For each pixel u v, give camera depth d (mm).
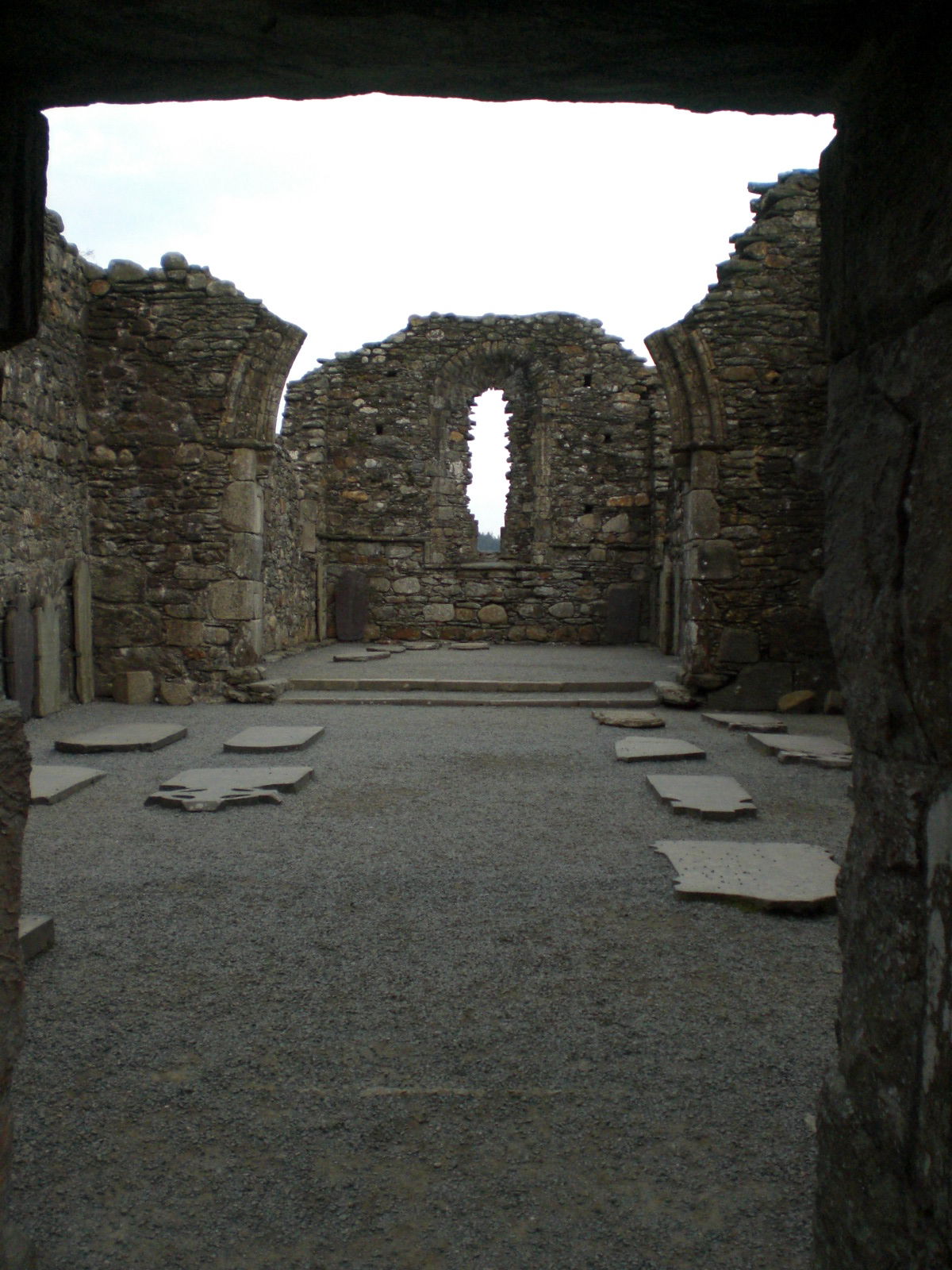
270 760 6660
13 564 7949
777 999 2932
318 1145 2164
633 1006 2871
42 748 7074
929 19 1331
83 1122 2248
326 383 17859
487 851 4477
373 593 17922
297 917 3611
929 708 1314
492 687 10344
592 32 1574
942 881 1281
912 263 1369
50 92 1760
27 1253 1683
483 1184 2029
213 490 9516
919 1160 1294
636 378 18109
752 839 4703
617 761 6688
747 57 1641
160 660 9562
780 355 9461
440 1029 2719
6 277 1705
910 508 1384
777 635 9430
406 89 1807
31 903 3740
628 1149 2150
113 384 9508
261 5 1492
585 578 18016
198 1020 2770
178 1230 1881
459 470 18844
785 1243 1842
